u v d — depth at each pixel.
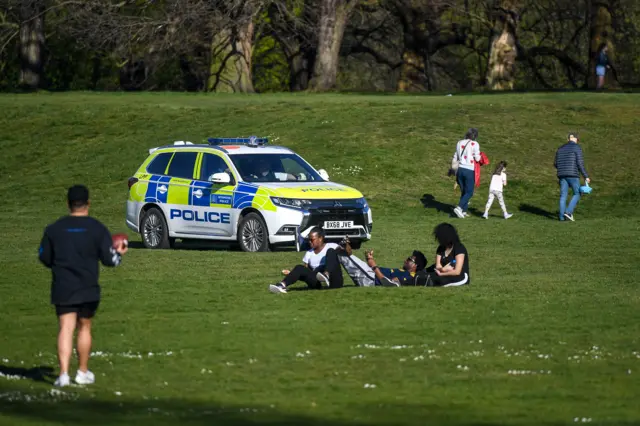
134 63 197.25
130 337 33.34
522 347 30.94
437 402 24.38
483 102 122.50
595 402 24.27
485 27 197.25
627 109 117.25
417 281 44.03
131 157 108.50
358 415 23.11
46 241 26.64
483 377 26.97
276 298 41.22
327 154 102.06
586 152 102.75
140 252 60.59
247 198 61.09
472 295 41.12
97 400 24.88
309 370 28.17
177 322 36.00
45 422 22.42
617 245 62.22
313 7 178.50
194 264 53.94
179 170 65.38
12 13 193.12
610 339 32.12
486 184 95.19
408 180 96.06
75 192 27.09
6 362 30.17
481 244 63.62
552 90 170.50
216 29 157.75
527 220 81.38
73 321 26.69
